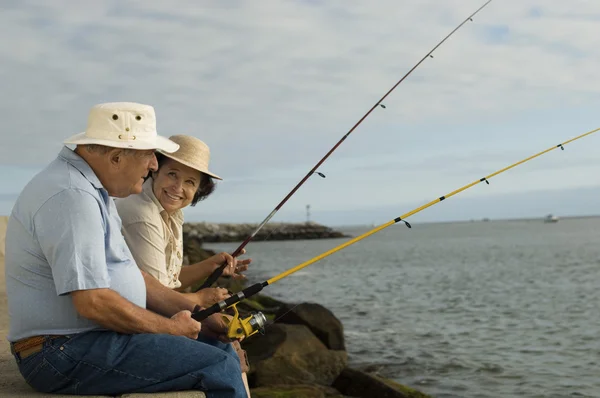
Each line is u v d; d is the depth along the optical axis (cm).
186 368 285
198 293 370
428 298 2075
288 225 11506
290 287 2514
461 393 858
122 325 278
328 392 763
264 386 778
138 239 363
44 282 277
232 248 7512
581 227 17100
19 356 285
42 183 274
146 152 289
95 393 287
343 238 11581
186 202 378
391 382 789
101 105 287
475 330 1376
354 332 1346
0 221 1082
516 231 14088
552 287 2378
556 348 1163
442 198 416
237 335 333
